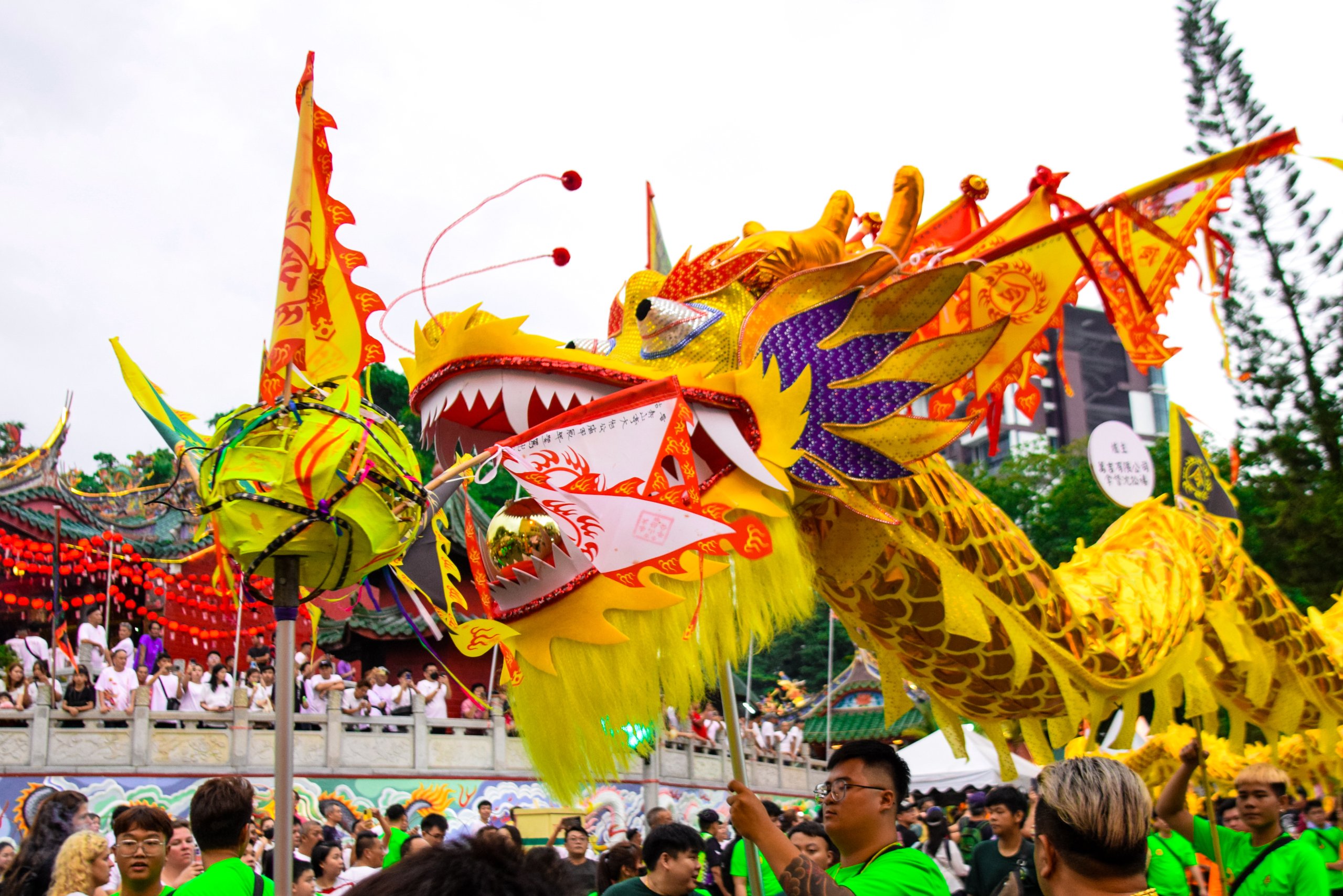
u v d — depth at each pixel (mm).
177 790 11195
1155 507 5785
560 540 3283
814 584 4266
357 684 13531
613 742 3240
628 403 3291
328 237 2793
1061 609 4590
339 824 11016
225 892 2898
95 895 3615
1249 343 16172
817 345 3820
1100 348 41531
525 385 3342
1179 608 5176
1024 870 4695
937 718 4758
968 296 4566
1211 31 15648
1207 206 4664
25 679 11805
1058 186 4453
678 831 4145
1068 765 1985
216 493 2551
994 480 24953
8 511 15883
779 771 16453
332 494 2521
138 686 11516
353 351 2814
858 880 2588
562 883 1214
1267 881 4496
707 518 3086
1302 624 6230
